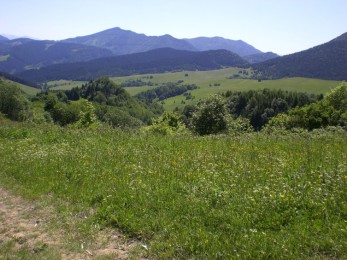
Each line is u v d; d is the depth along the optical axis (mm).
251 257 5688
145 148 14016
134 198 8562
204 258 5934
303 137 14930
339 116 47969
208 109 32125
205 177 9531
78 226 7695
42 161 12883
